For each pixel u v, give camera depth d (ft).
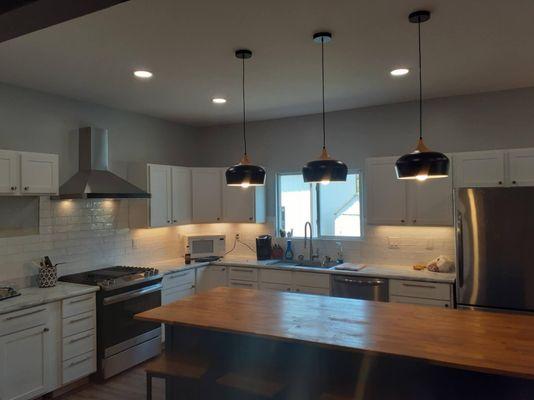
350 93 14.23
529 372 6.04
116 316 13.00
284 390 8.73
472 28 8.95
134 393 11.97
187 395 9.70
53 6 5.52
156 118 17.84
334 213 17.62
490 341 7.39
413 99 15.17
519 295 11.51
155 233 17.31
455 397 7.45
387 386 7.94
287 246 17.67
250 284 16.47
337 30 8.97
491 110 14.21
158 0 7.51
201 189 17.93
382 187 14.83
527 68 11.71
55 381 11.41
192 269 16.44
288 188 18.39
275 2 7.67
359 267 15.07
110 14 8.03
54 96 13.75
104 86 12.92
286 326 8.36
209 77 12.16
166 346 10.15
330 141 17.04
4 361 10.20
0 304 10.49
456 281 12.39
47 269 12.34
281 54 10.38
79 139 14.46
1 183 11.02
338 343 7.36
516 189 11.58
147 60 10.66
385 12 8.16
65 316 11.66
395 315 9.12
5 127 12.37
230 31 8.93
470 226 12.10
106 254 15.21
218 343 9.57
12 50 9.84
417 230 15.29
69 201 13.99
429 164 7.75
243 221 17.95
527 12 8.21
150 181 15.83
